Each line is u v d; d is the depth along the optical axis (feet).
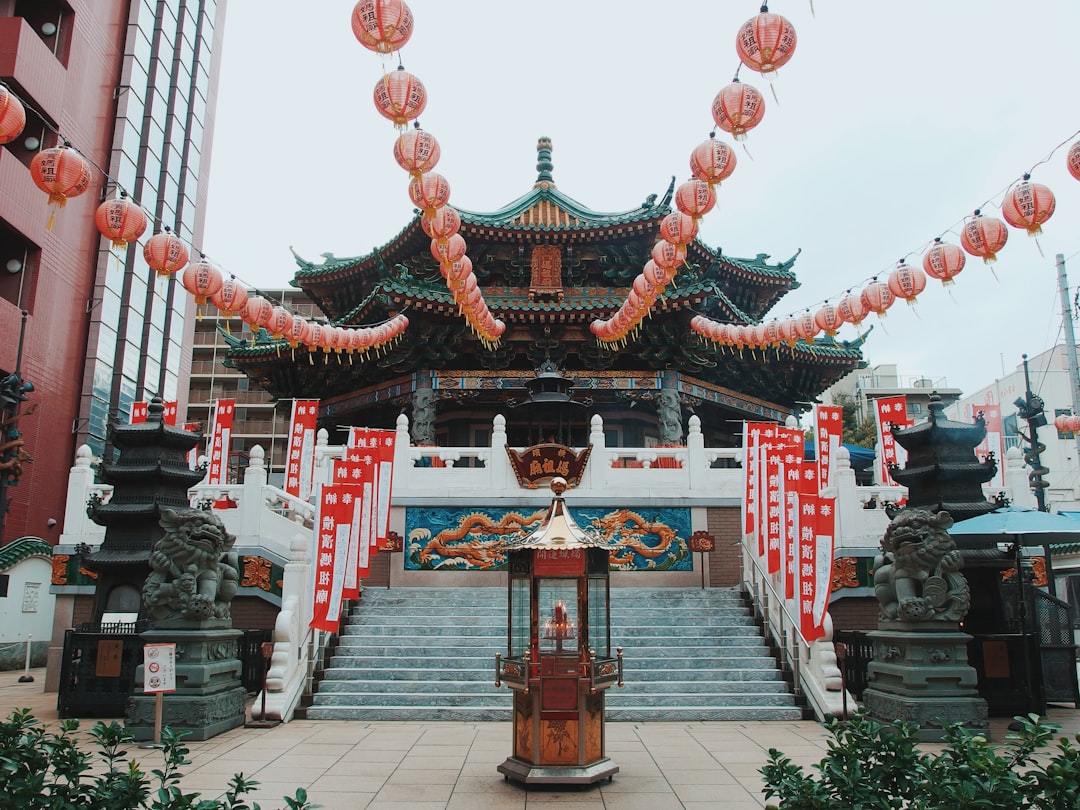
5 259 101.65
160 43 137.80
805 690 43.57
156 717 33.99
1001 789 16.83
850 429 185.47
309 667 44.78
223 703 38.88
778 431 57.26
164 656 34.09
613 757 33.19
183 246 47.42
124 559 44.55
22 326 82.69
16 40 95.71
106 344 119.44
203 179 157.99
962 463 46.96
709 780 29.45
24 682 62.64
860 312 52.90
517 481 65.77
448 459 66.85
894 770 18.40
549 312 84.23
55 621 53.67
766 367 99.76
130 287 126.93
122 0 126.82
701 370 92.63
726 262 100.37
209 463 72.49
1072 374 115.34
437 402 89.45
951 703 36.42
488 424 94.27
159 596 38.65
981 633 45.73
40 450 103.71
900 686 38.06
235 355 100.99
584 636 29.35
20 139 102.58
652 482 65.82
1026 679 42.98
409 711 41.86
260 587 53.42
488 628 50.98
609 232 90.74
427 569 63.16
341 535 45.57
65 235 109.09
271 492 56.59
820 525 43.11
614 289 94.22
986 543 46.60
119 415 120.37
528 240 91.71
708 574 63.10
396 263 96.17
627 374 88.22
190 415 210.18
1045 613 48.91
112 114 123.24
